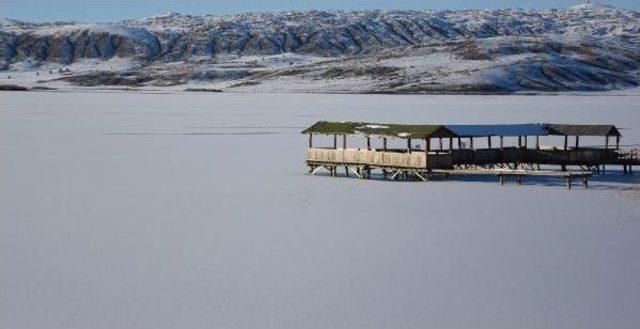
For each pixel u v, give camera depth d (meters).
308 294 24.33
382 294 24.33
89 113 116.19
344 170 55.78
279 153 65.56
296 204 40.22
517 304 23.33
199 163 57.75
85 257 28.55
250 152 65.94
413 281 25.67
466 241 31.38
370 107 135.75
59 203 39.75
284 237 32.00
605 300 23.64
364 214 37.34
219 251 29.56
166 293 24.42
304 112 120.88
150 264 27.66
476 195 43.53
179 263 27.81
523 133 55.28
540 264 27.77
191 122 98.94
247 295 24.25
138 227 33.78
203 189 45.06
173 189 44.94
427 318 22.19
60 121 98.44
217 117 109.25
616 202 41.00
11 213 36.81
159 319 22.16
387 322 21.89
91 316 22.38
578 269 27.06
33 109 125.81
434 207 39.41
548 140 77.31
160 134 81.50
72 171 52.09
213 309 22.97
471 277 26.12
